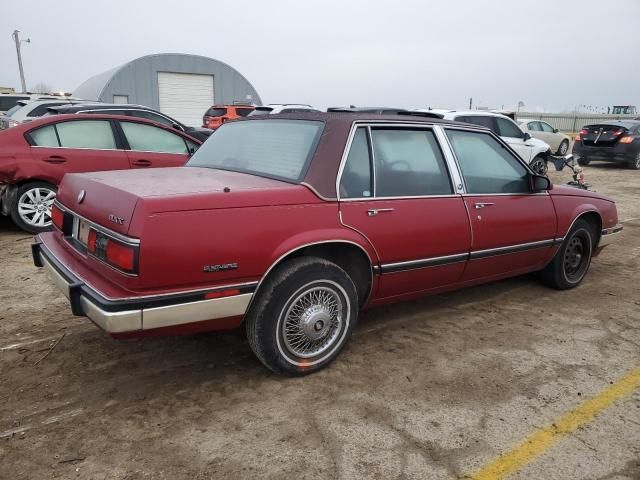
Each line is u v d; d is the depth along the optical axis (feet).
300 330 11.10
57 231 12.41
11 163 21.61
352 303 11.71
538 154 42.57
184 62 107.14
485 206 13.84
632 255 22.70
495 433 9.70
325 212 10.95
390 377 11.56
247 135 13.50
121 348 12.59
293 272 10.59
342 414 10.14
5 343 12.73
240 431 9.57
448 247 13.08
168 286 9.34
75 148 22.71
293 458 8.89
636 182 45.88
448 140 13.58
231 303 9.98
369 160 11.93
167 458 8.82
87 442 9.18
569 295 17.10
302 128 12.23
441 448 9.25
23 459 8.71
